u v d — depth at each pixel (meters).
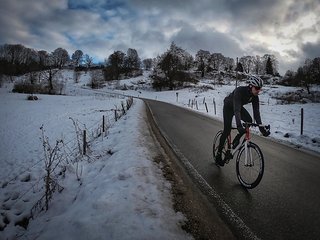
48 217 4.68
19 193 6.46
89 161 7.46
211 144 9.39
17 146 12.53
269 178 5.84
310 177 5.94
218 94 56.00
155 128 13.06
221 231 3.72
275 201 4.66
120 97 59.66
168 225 3.62
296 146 9.46
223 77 113.19
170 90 80.50
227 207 4.44
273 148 8.99
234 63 154.62
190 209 4.27
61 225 3.80
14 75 126.88
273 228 3.80
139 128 11.37
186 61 121.62
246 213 4.24
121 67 130.00
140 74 126.88
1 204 5.91
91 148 9.19
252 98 5.38
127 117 16.30
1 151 11.66
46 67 141.88
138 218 3.71
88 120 19.78
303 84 81.62
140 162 6.16
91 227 3.54
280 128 14.47
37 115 24.38
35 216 4.91
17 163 9.96
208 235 3.59
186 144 9.35
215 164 6.87
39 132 15.77
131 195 4.37
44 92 72.38
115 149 7.76
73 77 133.88
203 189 5.20
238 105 5.29
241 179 5.40
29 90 69.31
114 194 4.41
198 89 69.56
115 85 98.81
